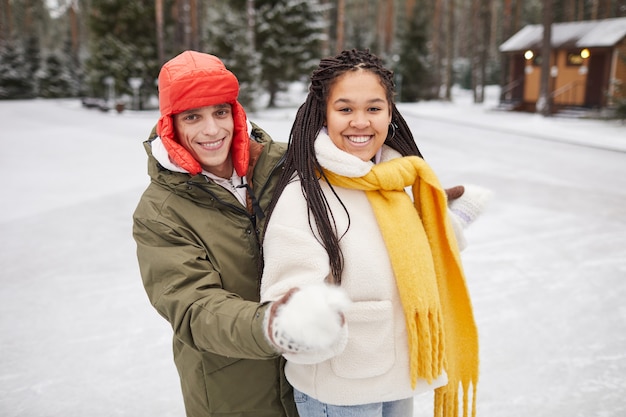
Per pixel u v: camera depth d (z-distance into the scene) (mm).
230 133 1468
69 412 2588
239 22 19562
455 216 1662
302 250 1248
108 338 3309
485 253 4816
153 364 3020
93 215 6086
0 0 44438
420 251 1344
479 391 2707
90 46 24250
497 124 16734
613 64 19062
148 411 2602
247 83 19531
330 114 1351
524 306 3705
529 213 6172
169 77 1378
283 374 1531
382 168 1355
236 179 1562
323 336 907
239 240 1422
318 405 1418
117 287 4086
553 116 19016
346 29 42000
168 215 1364
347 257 1304
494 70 39938
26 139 12906
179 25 27562
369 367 1316
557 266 4469
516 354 3061
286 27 21250
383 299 1318
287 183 1395
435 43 33656
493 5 42656
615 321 3459
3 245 5047
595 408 2553
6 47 33375
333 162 1298
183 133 1424
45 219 5910
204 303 1201
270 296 1216
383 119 1357
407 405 1542
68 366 2992
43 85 33750
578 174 8570
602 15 35562
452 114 20875
